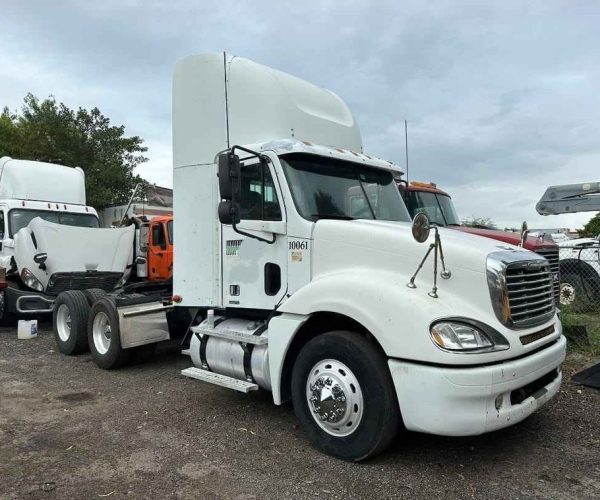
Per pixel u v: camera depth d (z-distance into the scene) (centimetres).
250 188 493
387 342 364
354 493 349
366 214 513
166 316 712
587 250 985
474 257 378
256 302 489
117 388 610
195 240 541
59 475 381
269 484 363
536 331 399
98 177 2411
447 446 423
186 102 546
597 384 580
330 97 608
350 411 387
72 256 1020
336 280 408
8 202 1127
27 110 2792
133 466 395
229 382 480
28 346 870
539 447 422
